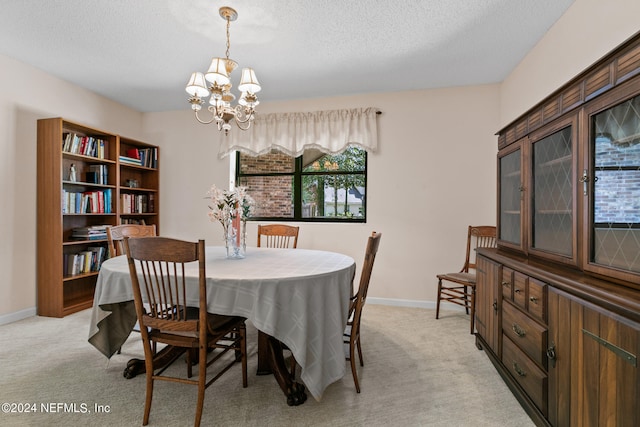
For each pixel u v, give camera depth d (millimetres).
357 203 3625
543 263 1621
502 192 2217
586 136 1290
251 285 1507
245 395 1688
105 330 1876
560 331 1263
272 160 3889
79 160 3256
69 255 3041
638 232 1063
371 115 3367
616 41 1634
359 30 2250
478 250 2283
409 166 3342
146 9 2025
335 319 1650
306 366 1533
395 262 3377
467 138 3209
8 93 2691
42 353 2146
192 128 3998
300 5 1972
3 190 2668
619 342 959
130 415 1507
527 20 2141
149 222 4082
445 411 1567
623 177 1131
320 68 2836
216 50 2541
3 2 1956
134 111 4027
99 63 2791
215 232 3930
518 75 2758
